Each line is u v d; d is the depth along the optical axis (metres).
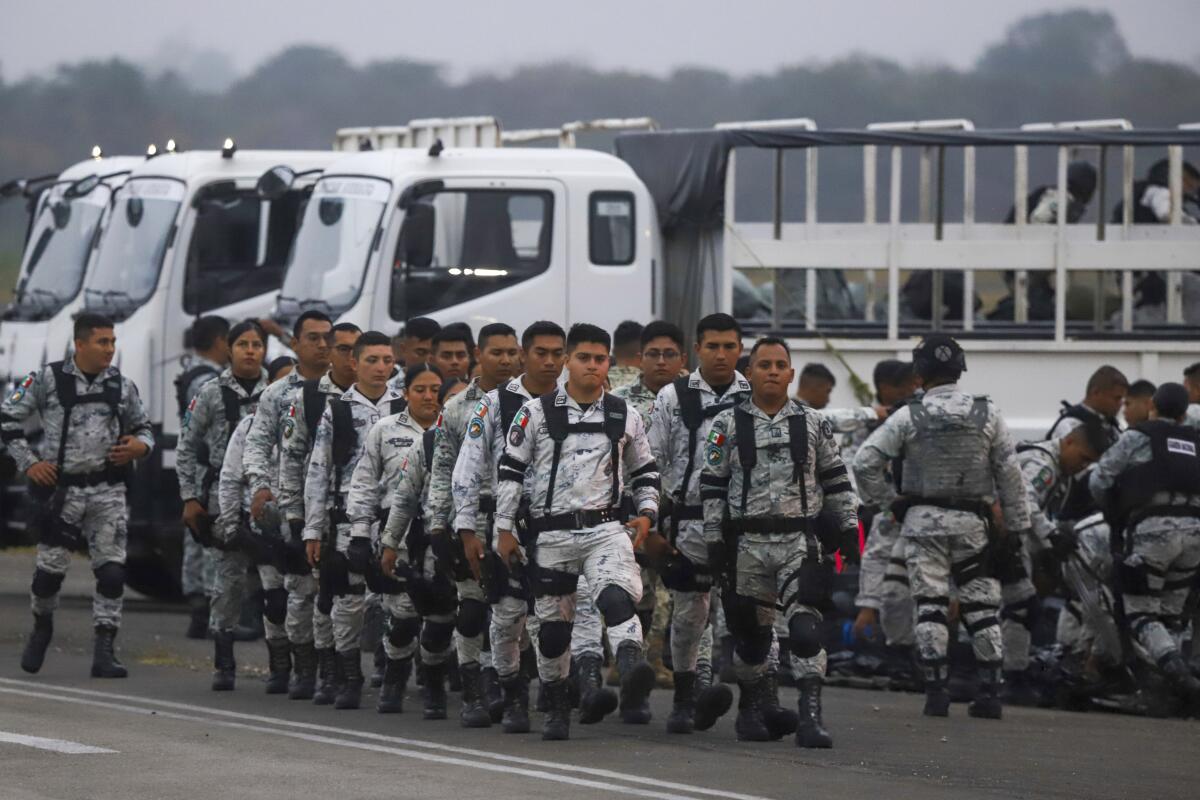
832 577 32.41
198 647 49.19
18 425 41.41
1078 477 43.94
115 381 41.84
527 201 54.72
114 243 60.41
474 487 32.56
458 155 54.94
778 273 53.75
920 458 37.50
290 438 38.25
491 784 27.02
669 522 33.84
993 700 37.78
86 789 26.11
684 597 33.75
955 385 37.78
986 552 37.59
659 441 33.88
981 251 52.59
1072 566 41.31
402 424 36.59
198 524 42.22
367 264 54.19
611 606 30.94
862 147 53.44
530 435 31.58
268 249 60.41
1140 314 52.59
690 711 33.94
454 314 54.22
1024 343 51.75
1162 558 39.97
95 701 37.16
